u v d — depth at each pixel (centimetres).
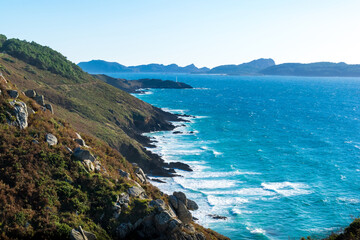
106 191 2895
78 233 2370
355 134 11362
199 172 6900
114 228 2628
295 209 5294
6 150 2839
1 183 2553
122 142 7500
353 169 7406
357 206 5481
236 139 10250
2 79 3506
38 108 3556
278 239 4466
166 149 8738
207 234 3294
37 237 2292
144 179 3931
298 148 9225
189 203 3203
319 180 6644
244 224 4788
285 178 6700
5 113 3080
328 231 4672
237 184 6275
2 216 2314
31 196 2567
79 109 9125
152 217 2775
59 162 2966
